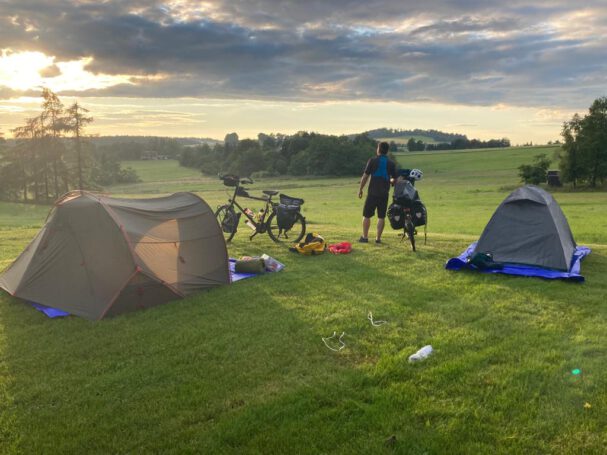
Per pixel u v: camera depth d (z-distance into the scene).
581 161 67.19
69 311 6.73
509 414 3.98
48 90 62.91
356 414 4.04
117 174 108.06
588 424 3.82
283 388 4.49
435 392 4.35
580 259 9.02
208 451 3.62
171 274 7.31
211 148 152.62
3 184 63.91
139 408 4.23
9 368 5.06
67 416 4.13
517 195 9.03
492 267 8.40
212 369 4.91
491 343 5.38
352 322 6.09
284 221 11.27
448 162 122.75
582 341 5.38
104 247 7.04
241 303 6.99
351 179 101.94
